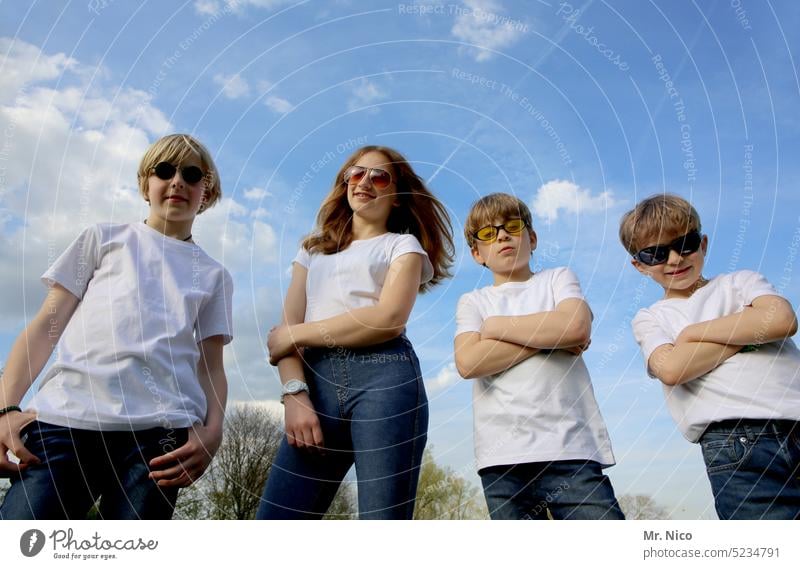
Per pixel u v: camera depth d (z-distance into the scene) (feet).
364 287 8.70
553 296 9.66
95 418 7.73
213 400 8.93
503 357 9.05
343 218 9.73
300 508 7.90
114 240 8.86
